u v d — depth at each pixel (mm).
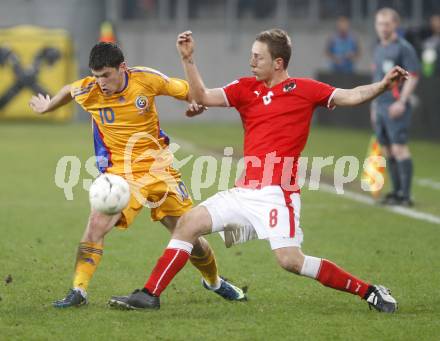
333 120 55750
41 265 18141
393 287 16547
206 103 14398
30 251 19625
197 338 12867
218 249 20172
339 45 53906
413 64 26328
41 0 60375
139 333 13078
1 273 17328
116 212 14219
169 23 60938
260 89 14398
